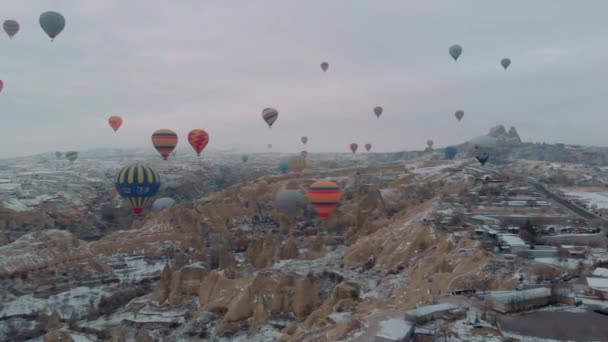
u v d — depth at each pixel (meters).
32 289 80.94
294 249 93.81
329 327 49.84
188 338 63.47
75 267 89.38
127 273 94.25
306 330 52.75
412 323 41.38
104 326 69.94
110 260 100.00
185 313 71.44
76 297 80.69
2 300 76.56
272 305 64.88
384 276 70.69
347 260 82.44
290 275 68.69
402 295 58.28
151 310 73.31
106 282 88.69
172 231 114.94
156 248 106.69
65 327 70.69
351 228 111.19
